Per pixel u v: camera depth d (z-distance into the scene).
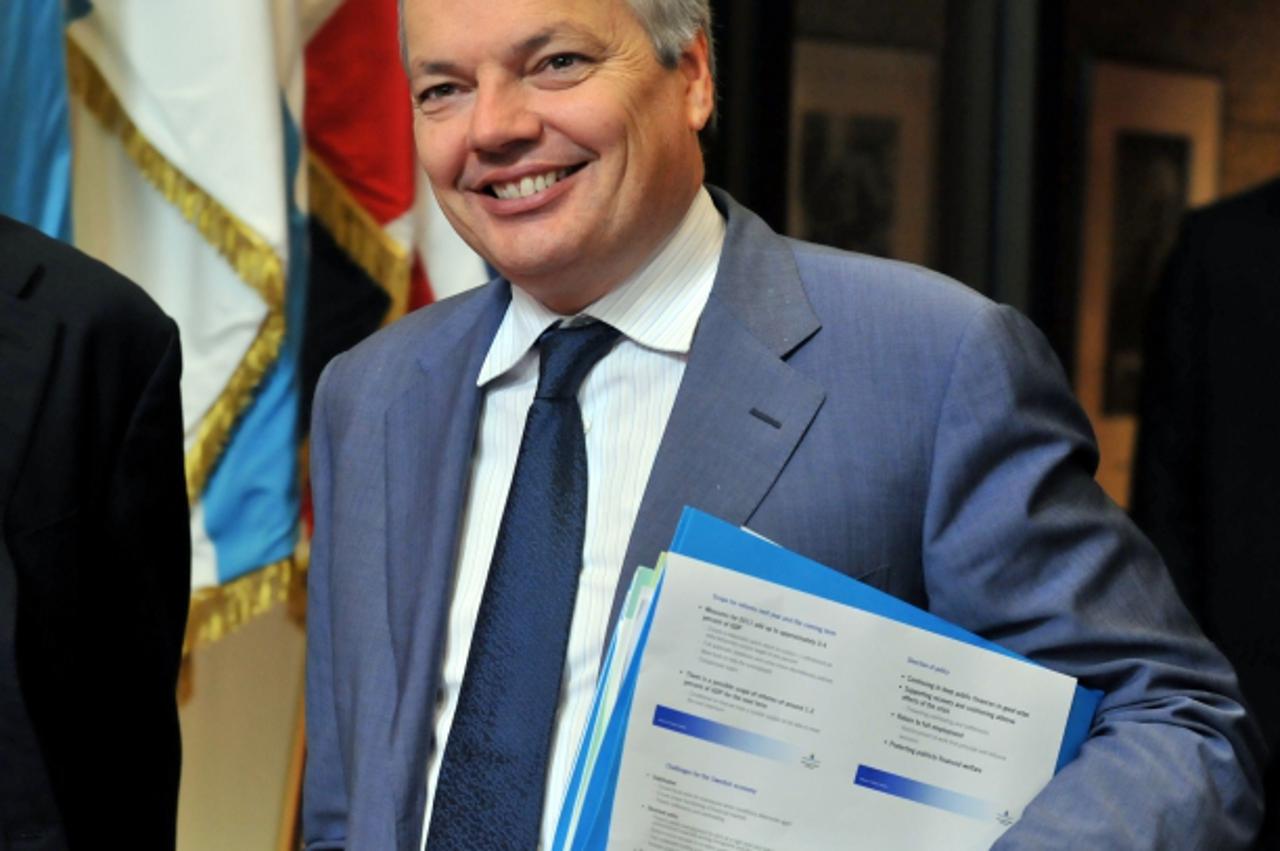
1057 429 1.89
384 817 1.92
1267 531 3.25
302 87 3.28
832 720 1.76
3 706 2.00
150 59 3.15
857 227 4.45
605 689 1.77
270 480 3.16
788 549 1.82
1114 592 1.86
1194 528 3.39
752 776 1.75
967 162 4.53
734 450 1.87
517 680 1.86
